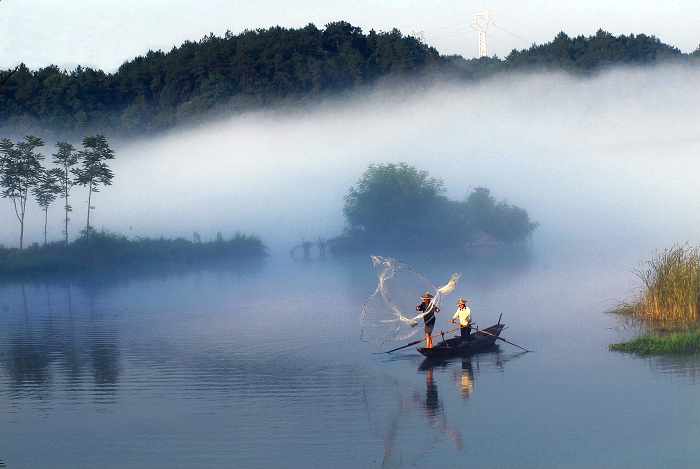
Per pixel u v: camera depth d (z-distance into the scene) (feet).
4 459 56.80
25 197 290.76
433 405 69.72
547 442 58.29
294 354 96.27
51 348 102.63
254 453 57.16
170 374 84.69
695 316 112.78
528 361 88.33
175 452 57.72
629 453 55.31
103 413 68.64
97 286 207.82
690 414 63.72
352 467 54.03
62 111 641.40
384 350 98.58
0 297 177.88
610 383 75.31
